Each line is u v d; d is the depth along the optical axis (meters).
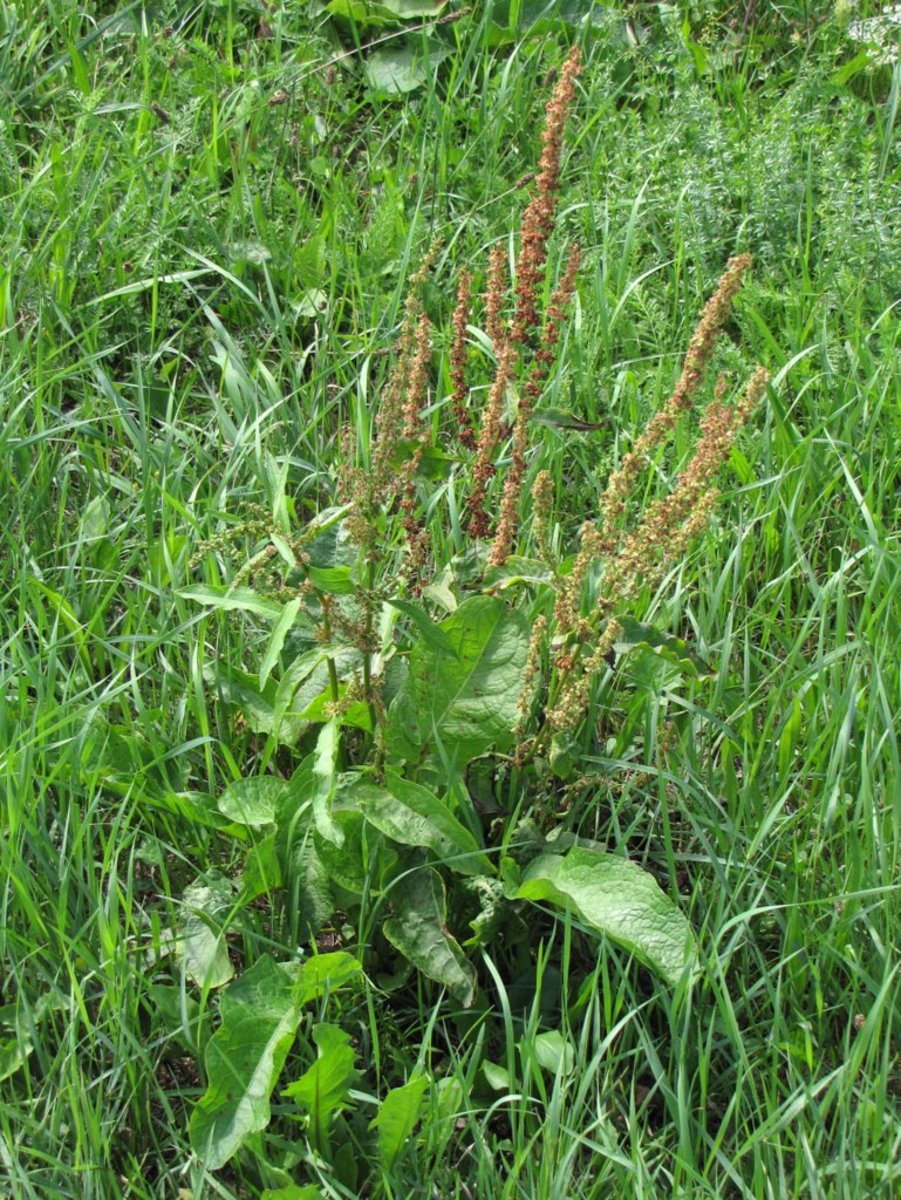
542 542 2.67
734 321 4.26
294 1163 2.45
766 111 4.97
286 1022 2.38
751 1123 2.62
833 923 2.74
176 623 3.28
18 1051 2.52
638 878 2.53
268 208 4.54
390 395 2.71
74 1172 2.40
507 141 4.85
